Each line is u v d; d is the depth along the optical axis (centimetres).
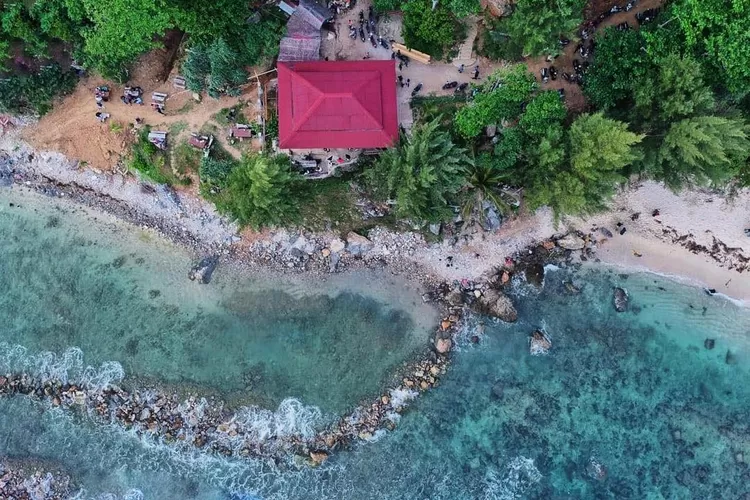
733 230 3897
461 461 3947
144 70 3819
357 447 3953
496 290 3978
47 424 4009
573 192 3262
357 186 3806
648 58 3150
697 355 3966
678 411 3938
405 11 3441
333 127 3409
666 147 3183
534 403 3972
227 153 3822
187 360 4003
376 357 3984
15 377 4025
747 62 2908
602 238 3984
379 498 3925
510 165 3488
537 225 3944
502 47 3509
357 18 3656
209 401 3978
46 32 3431
